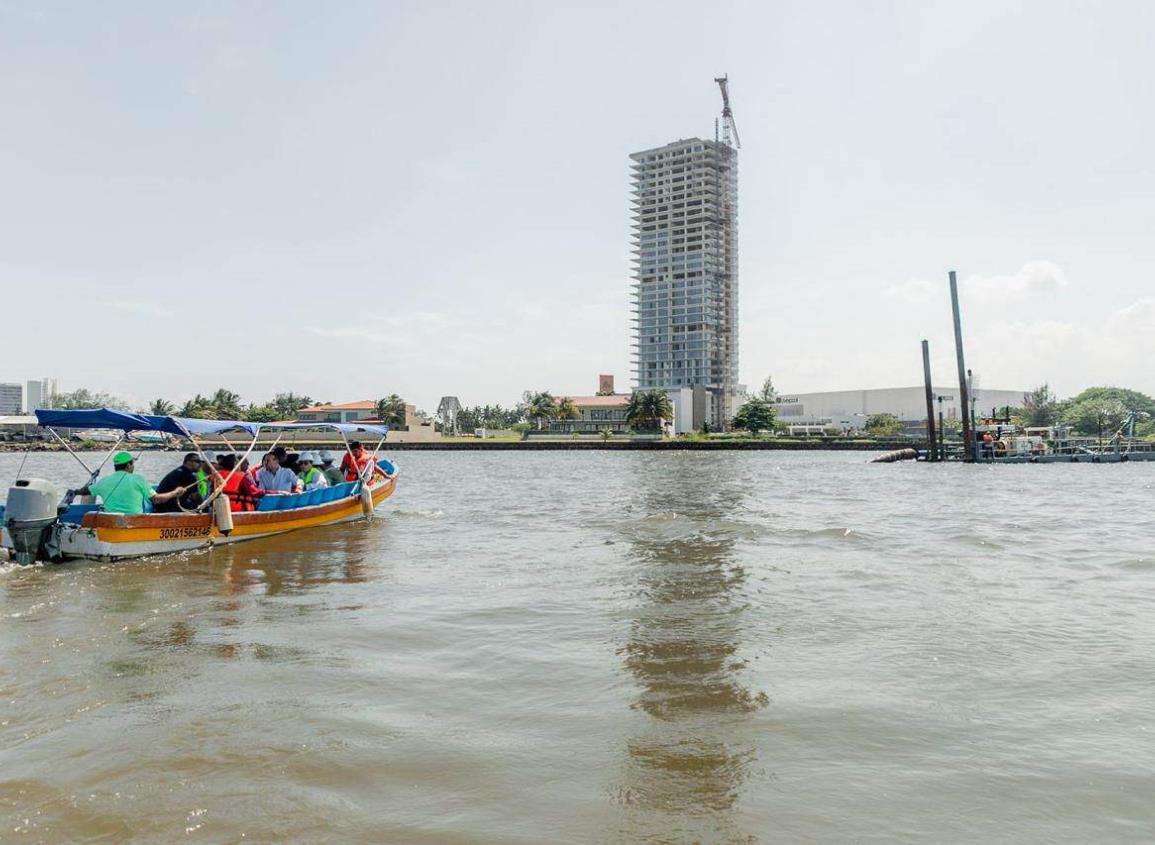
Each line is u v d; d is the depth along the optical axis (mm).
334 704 6078
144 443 18297
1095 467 59312
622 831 4074
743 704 6051
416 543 15836
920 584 11023
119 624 8859
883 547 14859
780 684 6547
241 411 141875
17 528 12805
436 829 4098
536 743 5273
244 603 10039
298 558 13898
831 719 5703
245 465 17906
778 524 18969
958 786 4590
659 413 149875
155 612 9508
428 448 129375
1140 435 145375
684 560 13344
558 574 12055
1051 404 162500
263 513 16391
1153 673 6797
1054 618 8898
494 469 63438
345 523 19641
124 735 5402
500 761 4973
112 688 6484
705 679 6699
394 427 137375
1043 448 67250
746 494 31203
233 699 6199
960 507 24188
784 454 107312
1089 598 10016
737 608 9516
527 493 32625
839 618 8945
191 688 6484
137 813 4254
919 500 27328
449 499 28953
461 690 6438
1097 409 151125
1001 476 46688
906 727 5535
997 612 9227
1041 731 5461
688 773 4785
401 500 28469
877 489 34031
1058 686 6457
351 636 8258
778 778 4707
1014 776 4723
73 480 47062
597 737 5379
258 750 5141
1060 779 4676
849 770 4816
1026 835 4020
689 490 34156
